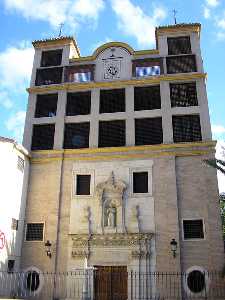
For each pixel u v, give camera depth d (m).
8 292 23.94
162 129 28.38
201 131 27.77
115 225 25.67
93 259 25.17
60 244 25.95
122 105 30.19
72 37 33.41
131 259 24.69
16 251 25.59
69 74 31.88
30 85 32.00
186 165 26.80
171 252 24.41
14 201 25.84
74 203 26.91
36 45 33.91
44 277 25.22
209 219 24.83
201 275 23.86
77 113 30.56
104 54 32.09
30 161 28.83
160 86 29.92
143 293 23.72
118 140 28.89
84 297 21.70
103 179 27.30
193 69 30.52
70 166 28.12
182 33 32.22
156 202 25.94
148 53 31.66
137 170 27.16
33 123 30.39
